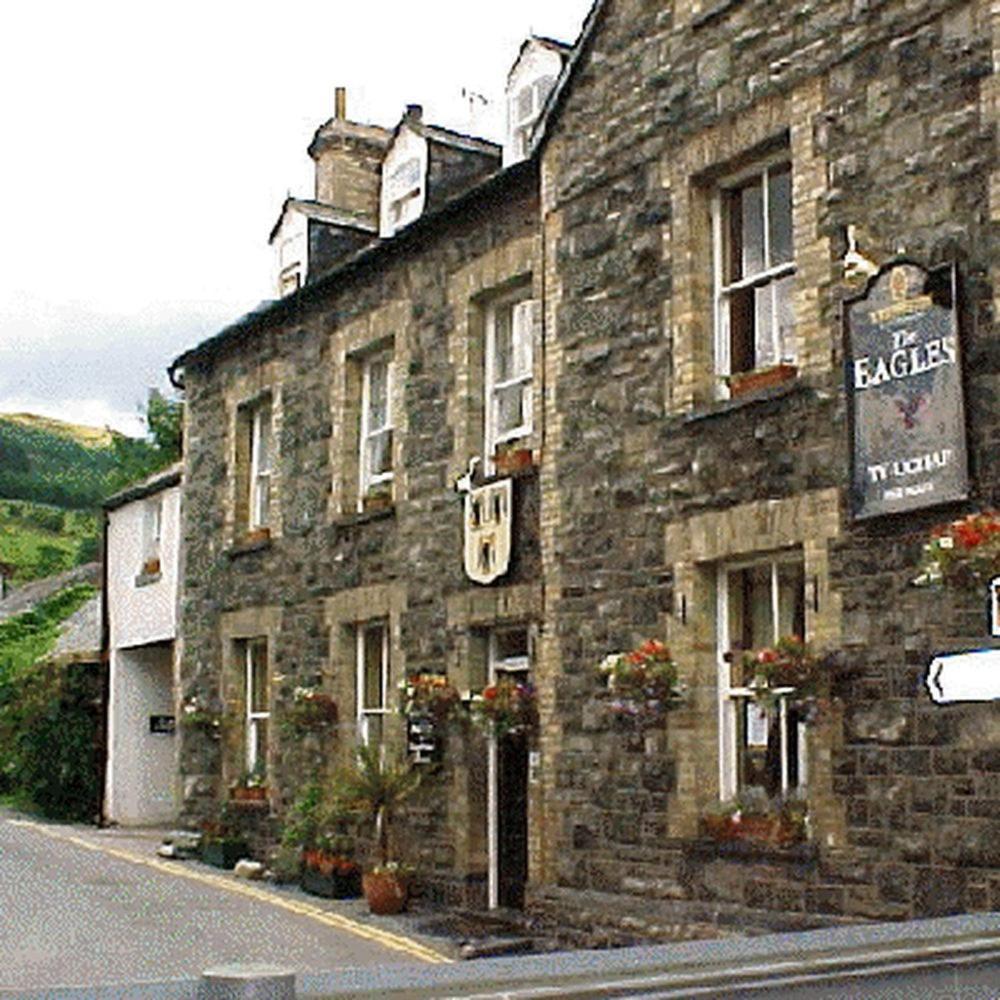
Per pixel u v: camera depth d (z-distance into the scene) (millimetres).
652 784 10547
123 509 22750
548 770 11633
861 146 9492
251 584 17281
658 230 11117
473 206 13398
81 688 23000
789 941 4141
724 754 10258
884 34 9414
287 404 16828
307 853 14422
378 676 15141
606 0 11812
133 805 22141
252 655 17672
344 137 18797
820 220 9727
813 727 9273
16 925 11656
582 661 11414
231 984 3016
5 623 30281
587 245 11828
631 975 3637
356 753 13977
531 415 12789
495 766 12906
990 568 7770
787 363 10055
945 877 8398
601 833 11000
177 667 19406
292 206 18000
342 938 11508
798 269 9844
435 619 13578
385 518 14633
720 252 10875
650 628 10773
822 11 9867
